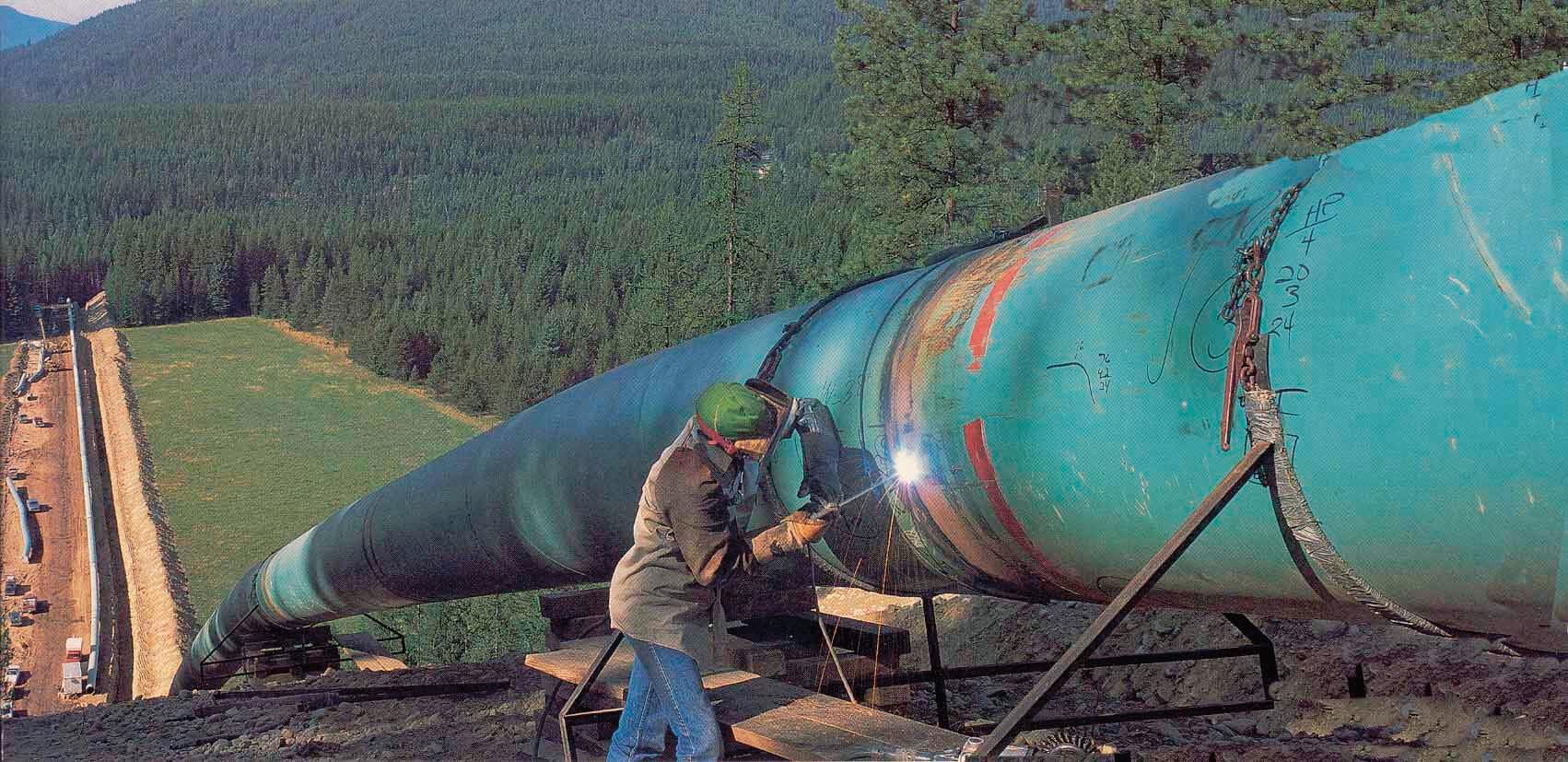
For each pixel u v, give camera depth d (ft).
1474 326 8.47
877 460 13.79
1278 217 10.16
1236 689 18.79
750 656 17.31
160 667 230.07
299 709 25.09
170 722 25.17
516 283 606.14
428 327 534.78
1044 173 107.34
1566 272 8.09
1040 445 11.71
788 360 15.85
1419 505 8.79
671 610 12.70
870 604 27.45
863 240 121.39
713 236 141.28
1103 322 11.32
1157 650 20.68
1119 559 11.58
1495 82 84.28
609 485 19.30
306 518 336.29
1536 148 8.60
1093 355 11.27
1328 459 9.21
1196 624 20.34
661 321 143.02
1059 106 115.85
